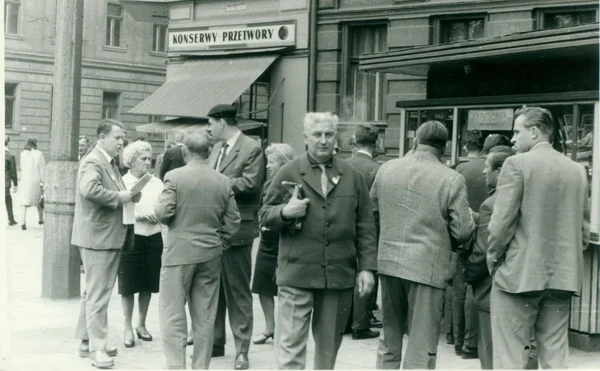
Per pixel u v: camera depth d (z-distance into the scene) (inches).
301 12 673.6
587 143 355.3
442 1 591.8
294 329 204.2
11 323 318.7
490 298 220.2
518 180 203.3
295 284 204.7
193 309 236.4
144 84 1239.5
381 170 223.0
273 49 689.0
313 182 206.1
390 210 215.9
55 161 378.3
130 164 298.7
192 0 755.4
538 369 228.8
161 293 233.9
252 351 288.7
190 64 757.3
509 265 204.8
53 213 376.8
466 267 235.1
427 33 601.6
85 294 268.5
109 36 1201.4
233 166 269.9
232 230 243.0
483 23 585.9
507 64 426.9
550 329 207.9
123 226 259.4
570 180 204.8
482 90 441.4
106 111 1210.6
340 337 209.8
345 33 656.4
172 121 748.6
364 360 274.5
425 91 600.1
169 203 231.0
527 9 552.1
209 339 236.2
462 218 209.5
